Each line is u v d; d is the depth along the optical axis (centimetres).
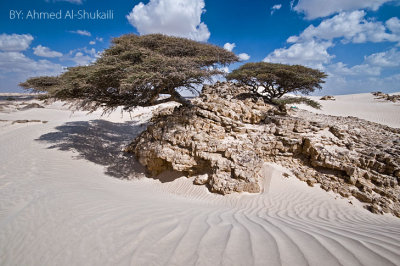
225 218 439
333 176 792
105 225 358
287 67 1475
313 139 879
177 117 990
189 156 872
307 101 1393
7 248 311
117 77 927
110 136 1546
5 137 1346
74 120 1975
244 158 809
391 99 3597
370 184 738
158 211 460
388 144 865
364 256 248
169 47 1048
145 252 269
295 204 679
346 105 3309
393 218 637
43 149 1137
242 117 1022
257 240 292
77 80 898
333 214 618
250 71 1430
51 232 344
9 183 644
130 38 1074
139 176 988
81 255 276
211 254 255
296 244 280
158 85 987
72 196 525
